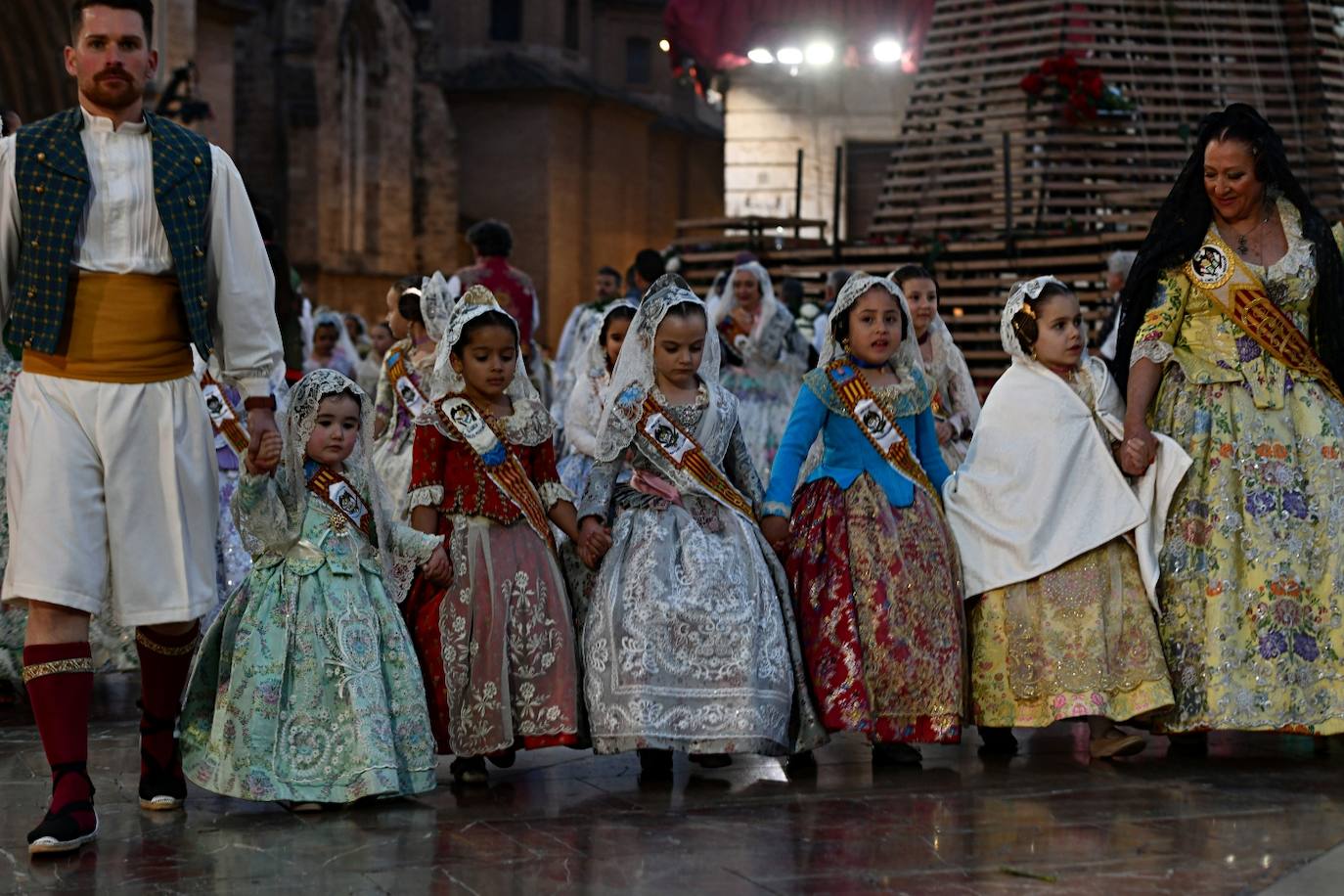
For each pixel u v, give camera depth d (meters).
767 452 9.78
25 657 4.38
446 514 5.28
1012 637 5.53
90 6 4.40
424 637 5.19
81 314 4.39
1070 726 6.36
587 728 5.24
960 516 5.68
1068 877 3.90
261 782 4.72
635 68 54.81
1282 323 5.61
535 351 12.09
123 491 4.41
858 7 27.16
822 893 3.77
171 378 4.51
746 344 9.81
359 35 46.69
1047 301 5.69
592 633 5.21
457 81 50.03
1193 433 5.64
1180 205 5.72
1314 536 5.53
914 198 18.28
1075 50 17.58
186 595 4.48
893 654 5.39
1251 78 17.11
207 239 4.56
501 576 5.19
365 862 4.11
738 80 32.16
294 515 4.95
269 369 4.64
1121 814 4.62
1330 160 16.70
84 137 4.44
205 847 4.29
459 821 4.59
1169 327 5.70
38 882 3.95
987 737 5.82
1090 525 5.52
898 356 5.81
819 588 5.47
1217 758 5.60
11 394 6.53
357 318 17.50
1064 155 17.12
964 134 18.19
